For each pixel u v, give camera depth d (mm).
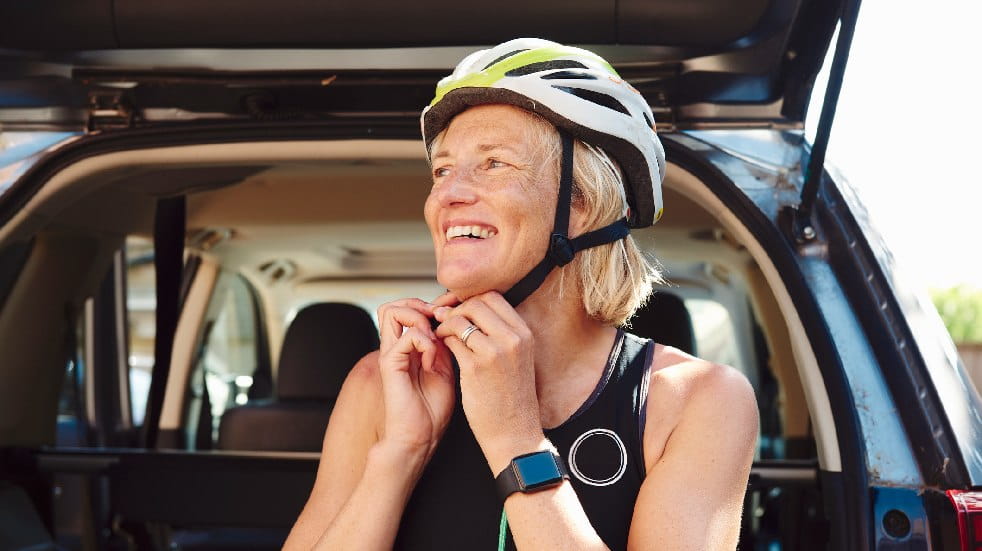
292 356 3260
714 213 2143
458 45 2188
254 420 3047
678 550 1304
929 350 1910
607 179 1444
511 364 1338
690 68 2156
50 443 2979
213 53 2234
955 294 13219
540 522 1290
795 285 1998
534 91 1389
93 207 2799
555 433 1396
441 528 1397
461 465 1420
